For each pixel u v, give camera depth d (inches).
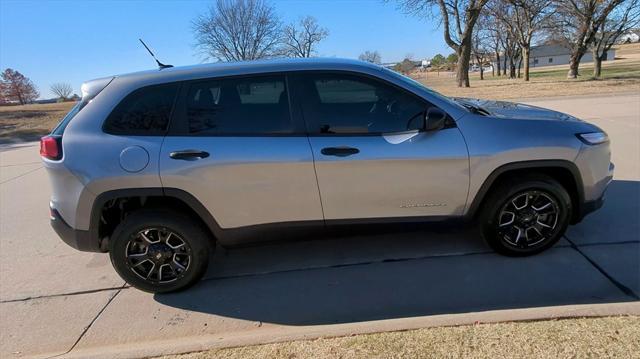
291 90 131.1
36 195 269.3
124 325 127.0
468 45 1081.4
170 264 137.6
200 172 127.3
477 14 1049.5
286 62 134.4
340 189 131.7
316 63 133.6
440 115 126.2
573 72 1195.3
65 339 122.2
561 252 147.6
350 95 131.8
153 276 138.2
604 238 155.2
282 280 145.0
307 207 133.5
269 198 131.4
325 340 106.4
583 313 108.7
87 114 130.1
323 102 131.2
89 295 144.8
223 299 136.8
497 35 2121.1
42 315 134.7
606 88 697.6
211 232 138.8
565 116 148.8
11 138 591.5
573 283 130.0
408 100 132.9
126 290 146.9
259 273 150.4
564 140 134.6
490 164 132.8
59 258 174.4
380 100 132.6
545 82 997.8
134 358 106.3
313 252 161.9
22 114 914.7
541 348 97.6
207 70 132.5
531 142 133.2
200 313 130.5
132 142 127.3
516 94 737.0
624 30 1170.6
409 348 101.0
